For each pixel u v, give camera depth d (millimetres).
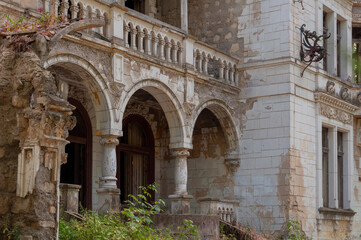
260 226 20266
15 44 9797
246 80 21266
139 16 17047
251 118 21047
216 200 19281
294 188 20172
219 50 20438
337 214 22500
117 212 14922
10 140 9625
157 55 18172
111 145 16250
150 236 12141
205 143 21984
